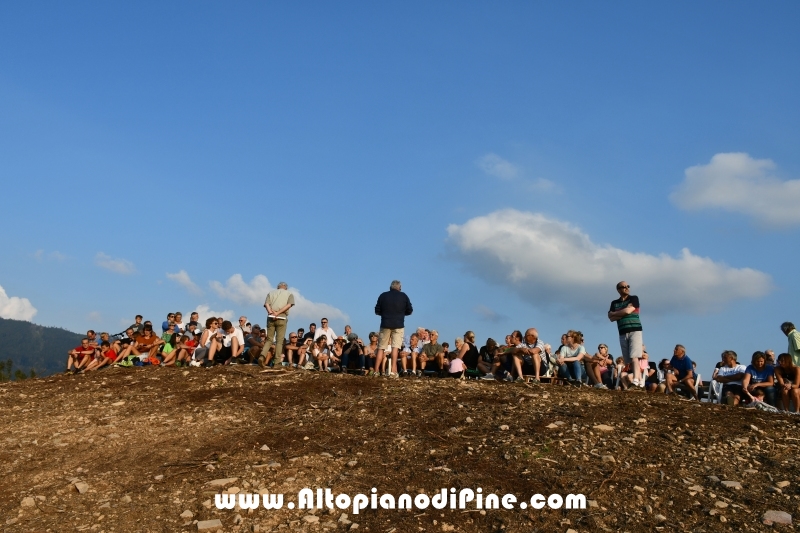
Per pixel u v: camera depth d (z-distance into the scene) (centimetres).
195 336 1616
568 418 931
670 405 1019
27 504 687
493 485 711
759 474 732
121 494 713
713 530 614
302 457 805
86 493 718
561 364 1312
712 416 946
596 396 1094
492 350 1451
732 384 1173
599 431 870
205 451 841
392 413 980
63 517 662
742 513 642
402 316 1354
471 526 636
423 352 1542
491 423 920
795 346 1166
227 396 1127
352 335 1645
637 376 1220
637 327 1238
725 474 733
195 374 1322
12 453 860
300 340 1752
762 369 1156
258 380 1251
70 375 1402
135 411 1062
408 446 834
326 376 1274
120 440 902
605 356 1424
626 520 633
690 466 756
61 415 1060
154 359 1554
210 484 724
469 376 1441
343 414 984
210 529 629
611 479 717
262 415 1006
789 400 1131
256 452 830
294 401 1084
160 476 755
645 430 873
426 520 643
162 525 642
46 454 856
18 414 1084
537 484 711
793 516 632
